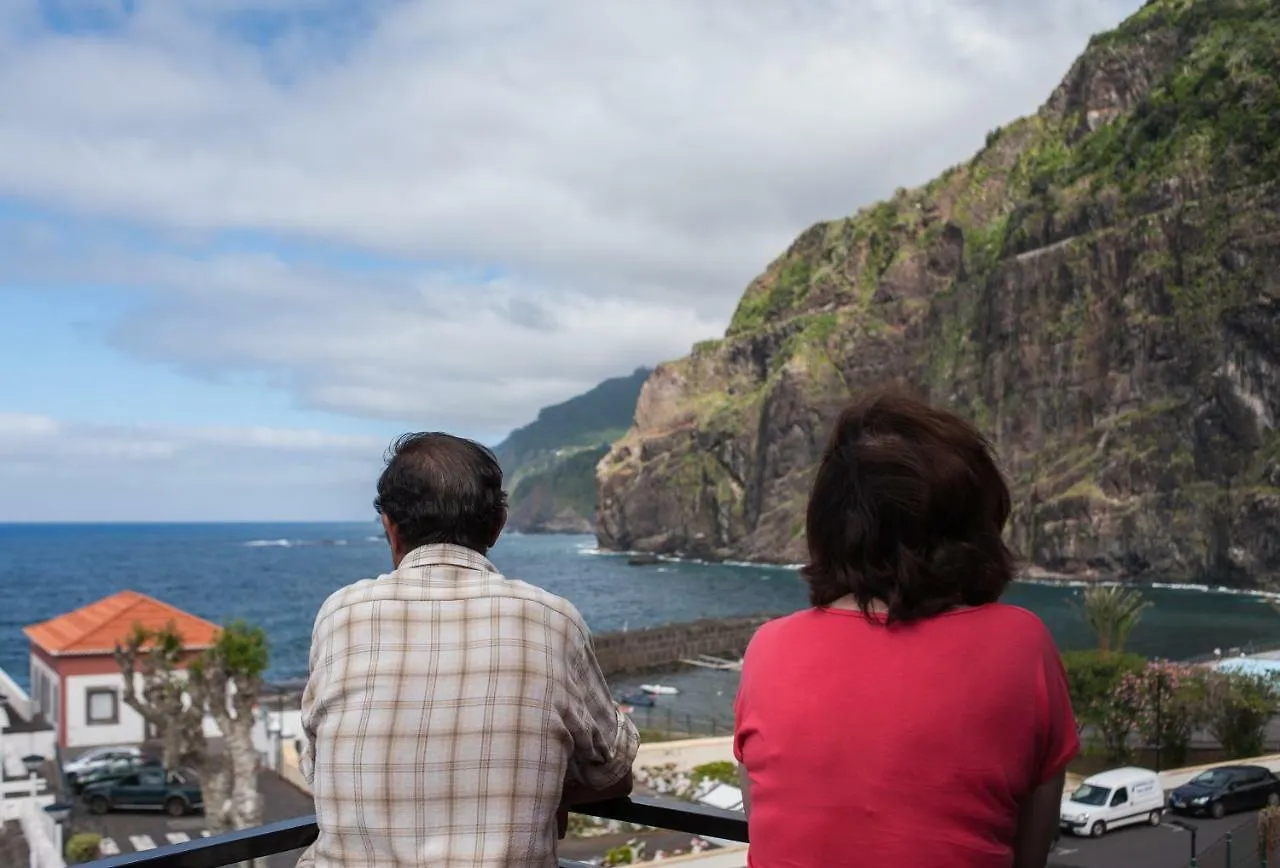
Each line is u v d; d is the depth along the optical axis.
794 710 2.42
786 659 2.52
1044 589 166.12
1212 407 168.38
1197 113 191.00
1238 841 25.55
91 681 42.41
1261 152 176.25
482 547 3.34
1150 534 169.38
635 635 102.69
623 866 23.33
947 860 2.21
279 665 100.38
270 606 154.62
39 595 178.12
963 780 2.24
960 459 2.51
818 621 2.56
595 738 3.14
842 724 2.34
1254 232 170.00
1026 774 2.31
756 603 162.50
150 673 28.12
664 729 60.00
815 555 2.63
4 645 123.00
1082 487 178.88
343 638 3.02
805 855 2.31
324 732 2.92
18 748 40.41
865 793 2.27
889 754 2.27
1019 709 2.30
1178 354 175.00
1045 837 2.41
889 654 2.39
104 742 42.38
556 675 2.98
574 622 3.14
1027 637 2.39
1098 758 42.91
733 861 23.81
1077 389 189.25
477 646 2.95
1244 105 183.38
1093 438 183.38
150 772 34.19
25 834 26.48
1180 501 168.50
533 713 2.90
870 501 2.45
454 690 2.89
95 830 32.16
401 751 2.83
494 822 2.81
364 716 2.88
